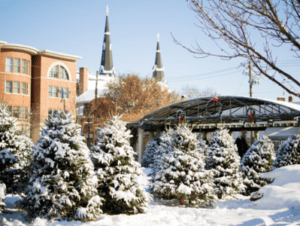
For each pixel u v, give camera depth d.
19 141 13.20
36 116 44.66
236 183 17.83
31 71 48.09
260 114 32.31
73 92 50.88
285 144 18.45
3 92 43.66
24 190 12.02
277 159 18.58
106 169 12.98
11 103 43.97
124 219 11.67
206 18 6.38
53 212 11.17
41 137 11.97
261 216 11.75
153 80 63.28
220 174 17.98
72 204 11.46
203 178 15.69
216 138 18.61
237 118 32.44
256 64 6.58
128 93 58.53
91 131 45.97
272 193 14.30
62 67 50.31
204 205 15.97
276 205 13.53
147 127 39.25
